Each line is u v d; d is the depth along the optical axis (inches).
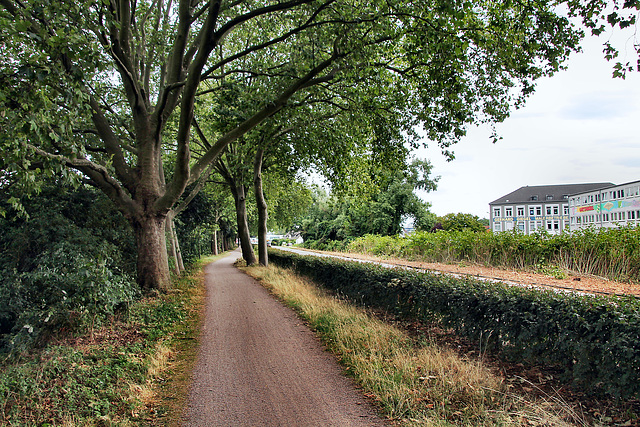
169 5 524.1
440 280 257.0
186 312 363.3
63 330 267.9
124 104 575.8
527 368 183.3
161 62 535.2
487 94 413.1
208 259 1378.0
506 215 3277.6
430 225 1641.2
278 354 235.6
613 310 146.5
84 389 178.4
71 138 277.9
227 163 836.6
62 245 382.3
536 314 174.9
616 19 246.7
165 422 153.9
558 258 558.9
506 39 366.6
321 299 378.6
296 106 489.1
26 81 266.2
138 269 437.7
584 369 148.1
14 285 333.7
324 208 2126.0
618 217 1850.4
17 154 234.7
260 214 829.2
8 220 441.7
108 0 311.1
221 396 177.0
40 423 151.9
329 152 593.0
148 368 210.1
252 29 563.2
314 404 165.2
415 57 387.5
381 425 144.9
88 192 518.9
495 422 138.8
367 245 1386.6
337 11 362.0
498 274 544.7
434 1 329.7
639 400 134.7
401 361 194.9
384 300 304.2
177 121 647.8
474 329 210.4
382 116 500.1
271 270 705.6
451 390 163.0
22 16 281.9
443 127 399.2
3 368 237.0
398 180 1565.0
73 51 261.9
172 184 432.5
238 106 471.8
